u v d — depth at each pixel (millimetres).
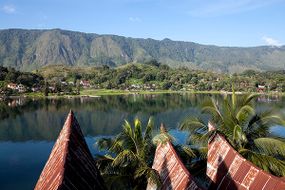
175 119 110938
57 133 97062
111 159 30609
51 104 175375
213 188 18250
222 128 28500
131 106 159000
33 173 59938
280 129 68000
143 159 28688
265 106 122500
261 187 15320
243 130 28531
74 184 9156
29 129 103312
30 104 175500
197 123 30172
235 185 16672
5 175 58656
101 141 31609
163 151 19344
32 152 74438
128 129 30266
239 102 30250
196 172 26422
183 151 27641
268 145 26250
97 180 11281
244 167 16875
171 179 16109
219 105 32781
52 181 9672
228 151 18688
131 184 28344
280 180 14789
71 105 168875
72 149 10805
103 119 119375
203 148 27703
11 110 149000
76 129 12406
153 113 130375
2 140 87062
